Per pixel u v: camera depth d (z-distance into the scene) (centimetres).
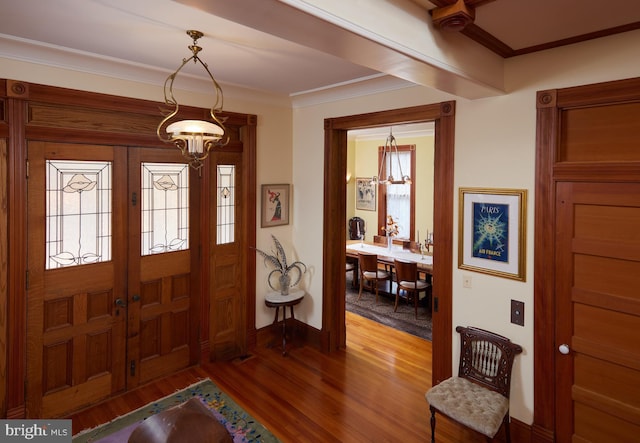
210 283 385
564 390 250
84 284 307
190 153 244
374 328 485
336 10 143
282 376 366
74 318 304
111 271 320
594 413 240
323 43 163
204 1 124
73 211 298
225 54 277
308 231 430
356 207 812
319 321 425
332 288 415
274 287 438
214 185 381
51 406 295
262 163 413
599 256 233
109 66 297
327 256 410
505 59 261
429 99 314
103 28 229
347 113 382
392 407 317
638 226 219
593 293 236
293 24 143
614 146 226
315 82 355
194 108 355
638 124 217
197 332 383
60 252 294
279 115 426
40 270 285
